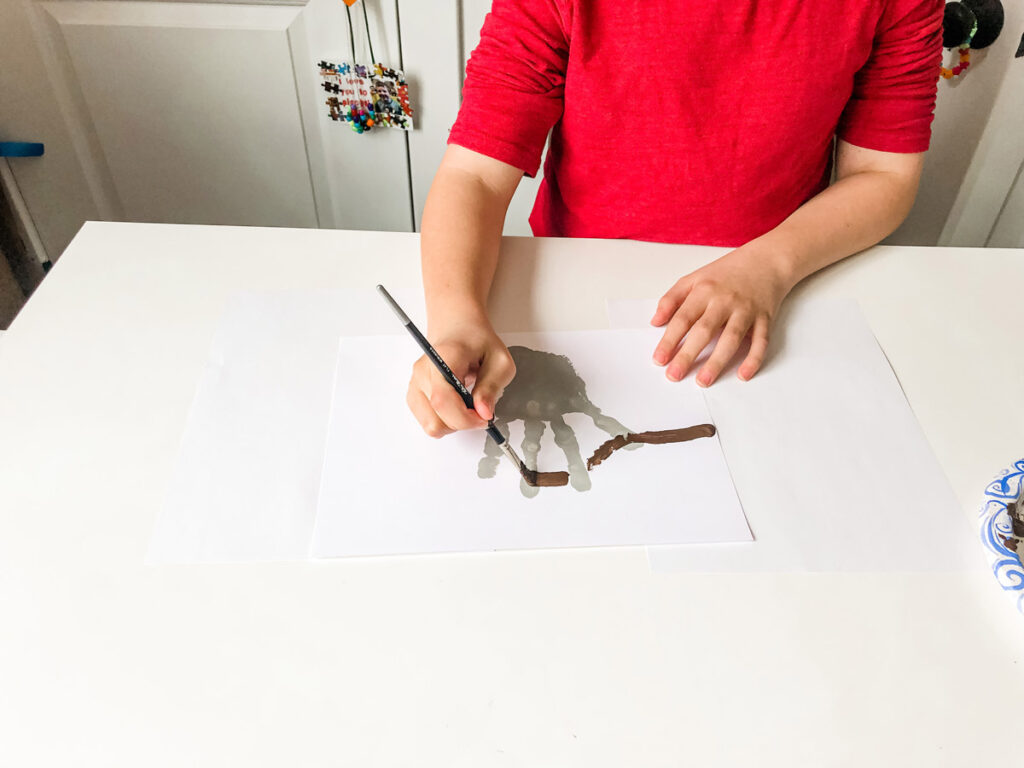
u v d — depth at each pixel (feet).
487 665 1.42
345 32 4.02
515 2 2.47
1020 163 4.05
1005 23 3.66
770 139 2.63
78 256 2.39
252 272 2.35
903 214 2.63
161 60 4.12
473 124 2.48
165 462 1.76
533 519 1.67
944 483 1.78
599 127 2.65
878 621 1.51
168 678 1.39
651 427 1.89
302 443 1.82
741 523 1.67
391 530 1.64
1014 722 1.37
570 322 2.21
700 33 2.45
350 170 4.62
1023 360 2.13
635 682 1.40
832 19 2.41
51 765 1.28
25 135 4.28
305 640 1.45
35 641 1.43
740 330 2.11
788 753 1.32
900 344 2.17
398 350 2.08
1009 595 1.55
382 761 1.30
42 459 1.76
